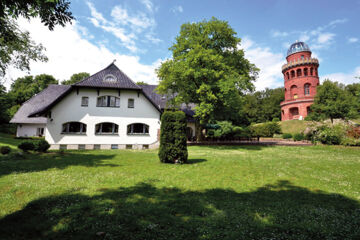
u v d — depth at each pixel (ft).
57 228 10.71
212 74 58.34
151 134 70.03
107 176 22.81
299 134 84.94
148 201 14.97
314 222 11.86
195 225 11.28
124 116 69.00
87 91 67.15
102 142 66.59
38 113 61.46
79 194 16.21
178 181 21.11
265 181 21.95
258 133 115.34
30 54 53.26
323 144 66.28
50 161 32.83
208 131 101.60
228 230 10.75
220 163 33.88
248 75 71.87
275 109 198.39
